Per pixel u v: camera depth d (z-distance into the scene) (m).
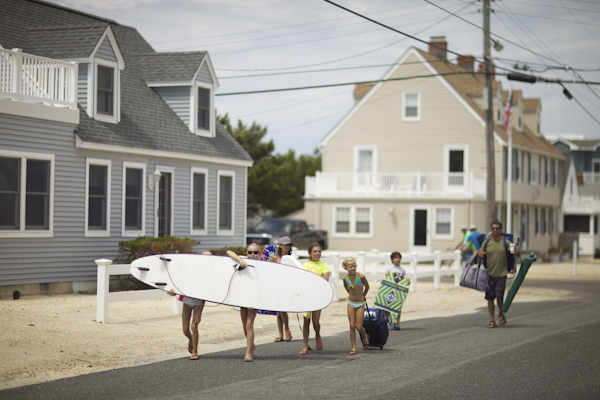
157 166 20.80
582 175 64.12
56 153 17.25
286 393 7.77
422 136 39.69
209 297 9.88
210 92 23.94
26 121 16.39
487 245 14.11
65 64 17.48
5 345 9.99
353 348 10.53
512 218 42.31
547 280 28.05
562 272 32.75
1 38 18.56
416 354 10.55
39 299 15.55
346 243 39.50
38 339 10.57
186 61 23.42
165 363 9.62
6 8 20.42
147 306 15.25
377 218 38.91
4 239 15.91
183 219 22.06
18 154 16.17
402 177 38.84
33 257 16.64
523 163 43.03
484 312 16.97
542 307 18.14
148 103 22.34
